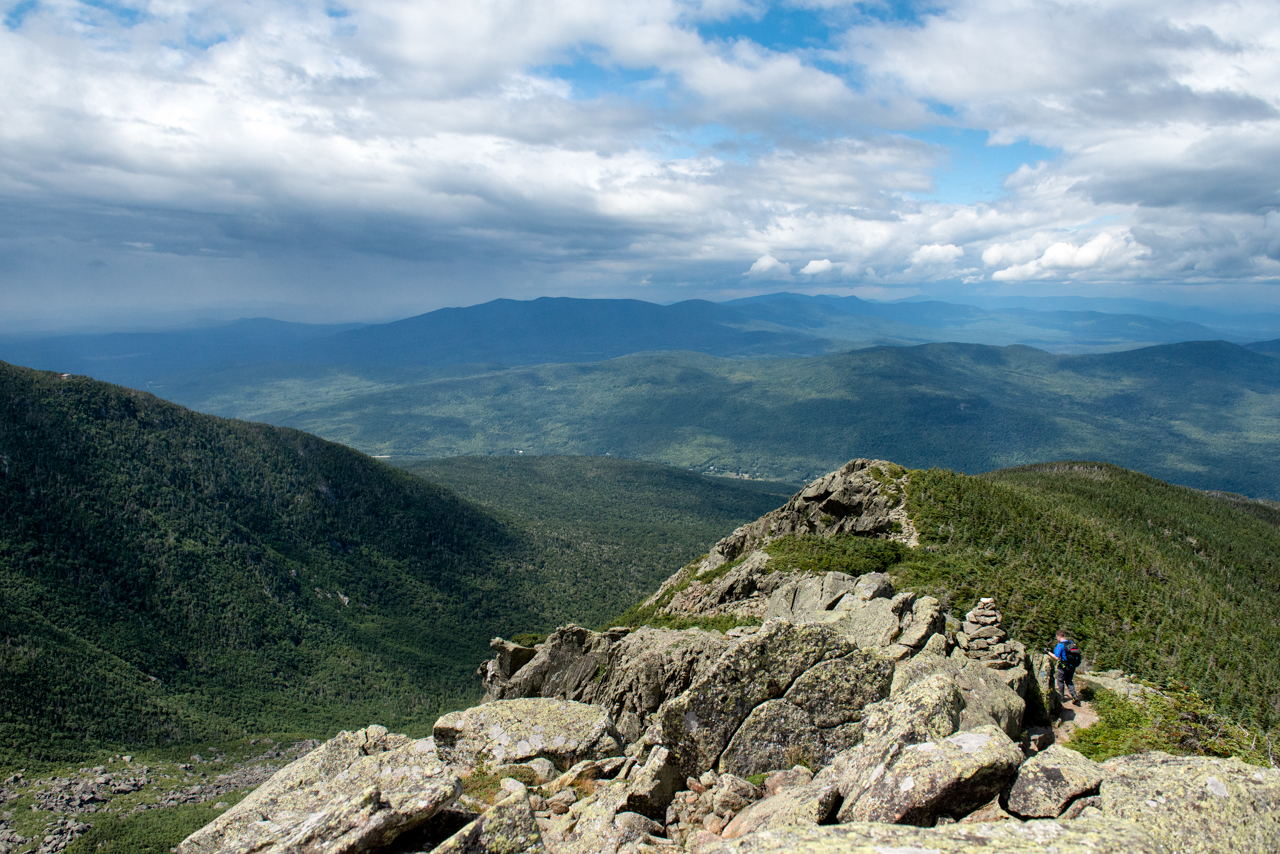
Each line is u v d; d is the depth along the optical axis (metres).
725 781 19.05
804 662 21.89
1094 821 12.30
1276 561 154.38
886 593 50.75
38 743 184.50
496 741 25.31
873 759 16.12
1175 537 154.25
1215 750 27.08
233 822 19.69
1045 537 99.31
